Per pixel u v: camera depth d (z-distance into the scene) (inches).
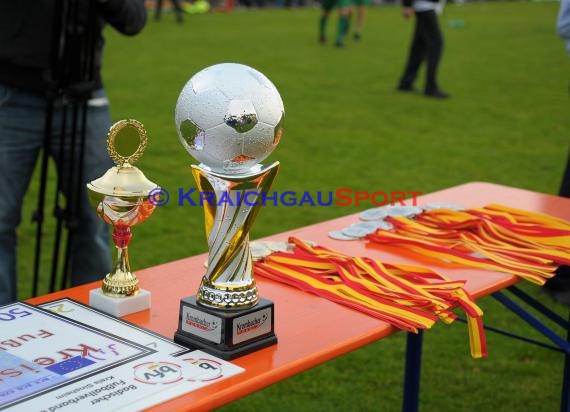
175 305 65.9
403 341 143.6
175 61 459.2
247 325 56.9
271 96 55.3
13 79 102.4
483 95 384.5
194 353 56.4
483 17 847.1
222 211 56.5
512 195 106.0
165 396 50.2
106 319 61.6
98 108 108.3
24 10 100.1
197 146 55.5
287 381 127.9
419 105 354.9
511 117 336.2
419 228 88.0
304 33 637.9
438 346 140.8
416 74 383.6
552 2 1152.8
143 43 538.9
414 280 72.4
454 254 79.6
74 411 48.1
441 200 102.8
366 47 556.1
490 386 127.6
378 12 909.2
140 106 330.0
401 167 252.4
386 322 63.6
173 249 176.1
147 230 188.2
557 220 92.1
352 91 384.2
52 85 99.8
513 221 91.3
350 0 544.1
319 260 75.2
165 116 312.0
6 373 52.3
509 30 700.7
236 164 56.3
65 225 106.5
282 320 63.5
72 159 105.2
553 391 126.7
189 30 639.1
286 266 74.8
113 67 430.0
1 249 106.3
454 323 149.3
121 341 57.7
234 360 56.0
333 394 124.0
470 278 74.8
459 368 133.3
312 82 405.1
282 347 58.5
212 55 490.3
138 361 54.6
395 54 520.7
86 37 99.6
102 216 62.2
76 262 113.1
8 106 103.3
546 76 445.4
